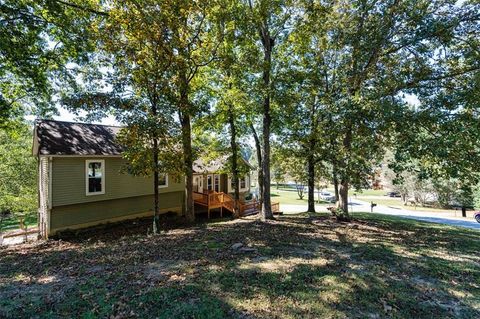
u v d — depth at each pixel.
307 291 4.65
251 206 20.31
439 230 11.03
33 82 12.33
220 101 14.54
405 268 5.91
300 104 13.62
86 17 11.82
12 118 14.80
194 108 11.09
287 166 17.64
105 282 5.01
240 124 16.70
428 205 29.89
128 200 15.28
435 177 9.30
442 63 9.33
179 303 4.17
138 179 15.67
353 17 10.91
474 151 8.55
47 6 10.40
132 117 9.52
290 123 14.30
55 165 12.32
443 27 8.58
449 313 4.10
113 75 9.77
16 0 10.02
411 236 9.39
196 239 8.58
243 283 4.92
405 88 9.63
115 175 14.56
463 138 8.31
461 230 11.41
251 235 8.97
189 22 11.59
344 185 12.23
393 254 6.94
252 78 13.23
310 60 13.48
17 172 18.27
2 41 9.90
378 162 11.75
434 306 4.30
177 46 10.13
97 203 13.95
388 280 5.22
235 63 12.06
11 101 14.02
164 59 9.91
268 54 12.48
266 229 10.09
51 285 4.98
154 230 10.68
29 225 19.30
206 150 16.77
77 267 6.09
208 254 6.75
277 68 13.07
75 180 13.00
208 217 18.09
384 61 10.38
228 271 5.50
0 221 17.41
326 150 12.07
